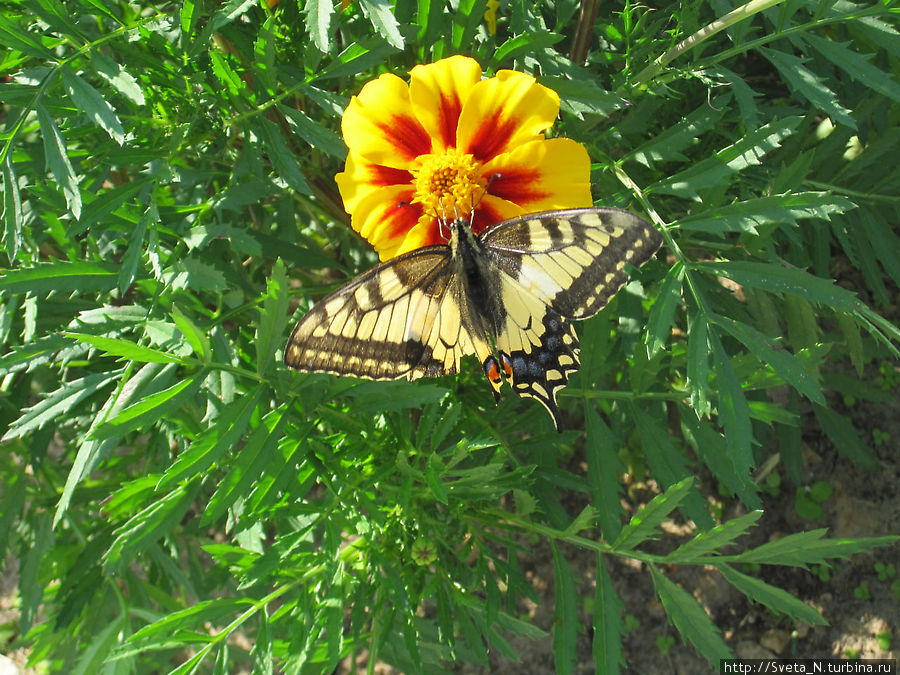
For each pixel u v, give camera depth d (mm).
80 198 159
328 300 145
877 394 284
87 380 173
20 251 201
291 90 179
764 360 157
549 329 159
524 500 195
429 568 201
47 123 159
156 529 156
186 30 173
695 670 305
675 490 175
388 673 318
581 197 166
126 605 255
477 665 318
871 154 236
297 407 172
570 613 198
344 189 171
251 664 320
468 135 165
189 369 187
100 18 188
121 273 168
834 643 297
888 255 244
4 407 246
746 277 162
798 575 307
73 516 265
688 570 316
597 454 212
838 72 254
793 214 163
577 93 181
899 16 174
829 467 311
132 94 161
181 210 191
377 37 173
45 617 350
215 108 195
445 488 183
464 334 158
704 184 179
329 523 177
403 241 171
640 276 220
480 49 195
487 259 155
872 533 301
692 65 190
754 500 203
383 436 190
